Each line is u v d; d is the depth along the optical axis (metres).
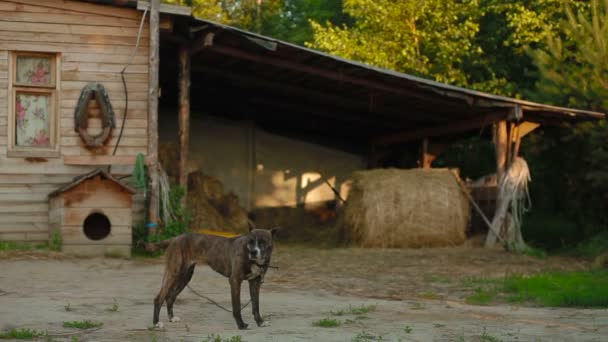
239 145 25.42
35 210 15.70
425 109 20.89
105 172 14.77
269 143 25.89
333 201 26.25
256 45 16.70
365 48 29.08
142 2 15.88
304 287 12.10
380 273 14.01
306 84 20.23
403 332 8.03
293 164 26.14
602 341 7.56
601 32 18.53
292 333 7.91
